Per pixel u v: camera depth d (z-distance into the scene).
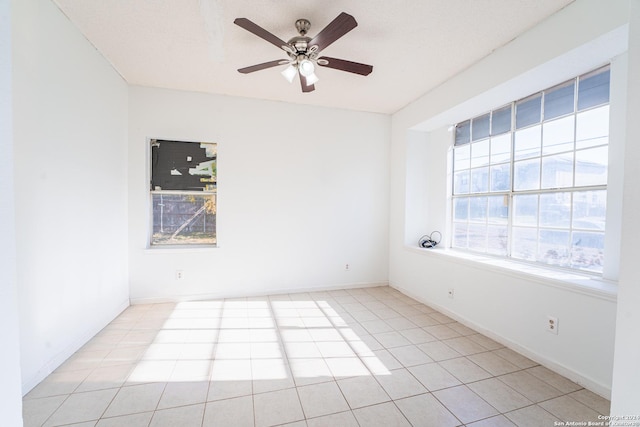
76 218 2.38
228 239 3.72
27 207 1.85
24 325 1.83
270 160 3.85
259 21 2.24
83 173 2.47
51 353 2.08
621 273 0.85
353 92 3.54
